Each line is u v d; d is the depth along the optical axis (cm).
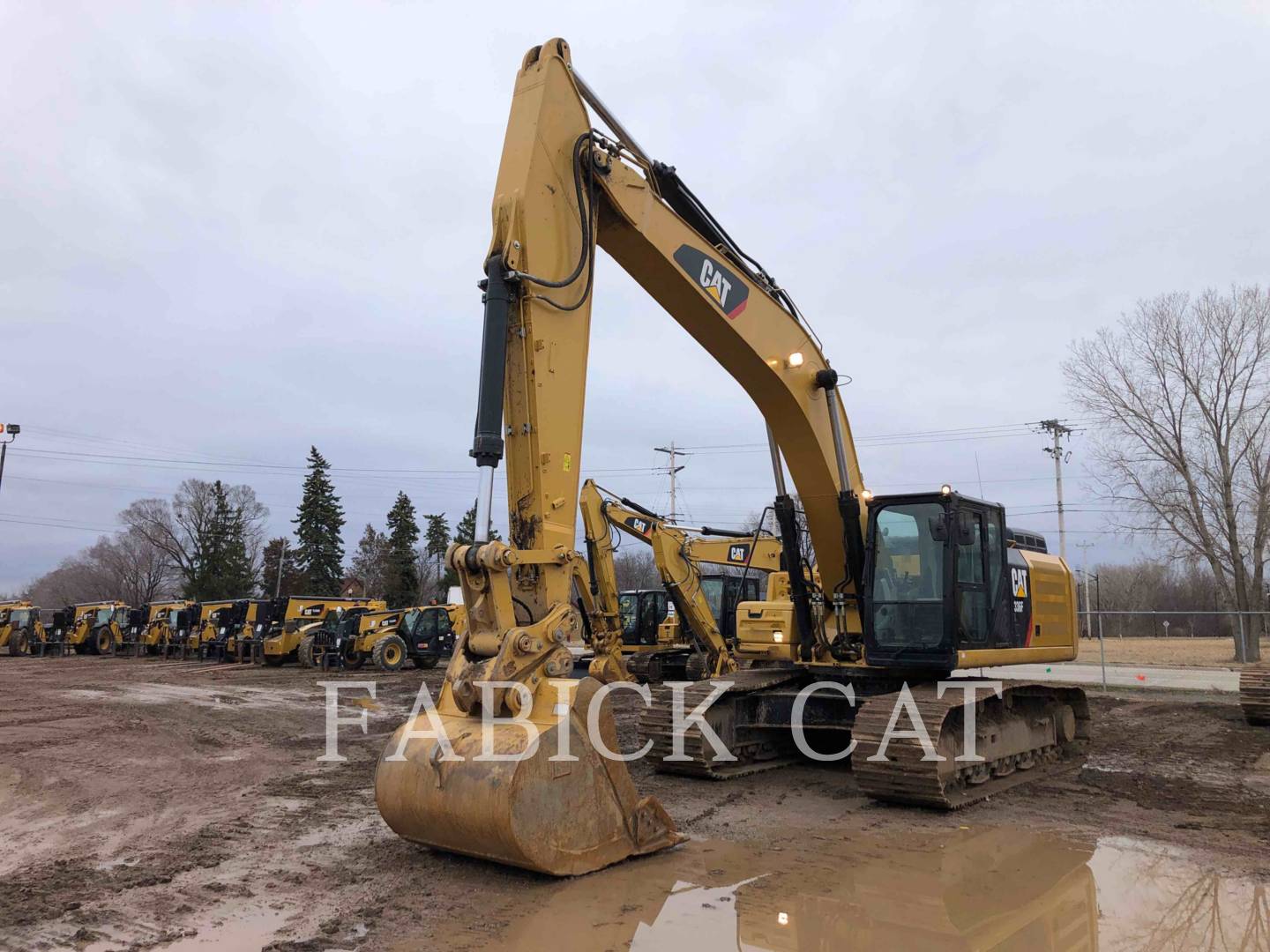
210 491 8562
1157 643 4075
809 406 922
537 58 687
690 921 514
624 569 7325
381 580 7306
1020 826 757
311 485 6488
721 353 870
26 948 476
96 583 9994
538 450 612
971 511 924
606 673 1628
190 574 7369
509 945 474
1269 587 3603
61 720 1521
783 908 539
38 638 4003
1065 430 4769
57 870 625
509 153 657
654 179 784
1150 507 3494
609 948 472
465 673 569
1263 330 3356
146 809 827
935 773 775
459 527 6944
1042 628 1043
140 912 532
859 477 999
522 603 607
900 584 912
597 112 726
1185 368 3450
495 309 603
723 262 826
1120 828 752
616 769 625
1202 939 499
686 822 760
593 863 598
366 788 919
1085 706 1145
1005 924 518
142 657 3747
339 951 467
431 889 565
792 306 926
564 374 643
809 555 1039
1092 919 527
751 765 998
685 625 1962
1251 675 1483
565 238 665
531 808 552
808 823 759
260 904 543
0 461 3675
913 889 580
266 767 1055
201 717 1567
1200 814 805
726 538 2033
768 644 1040
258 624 3178
